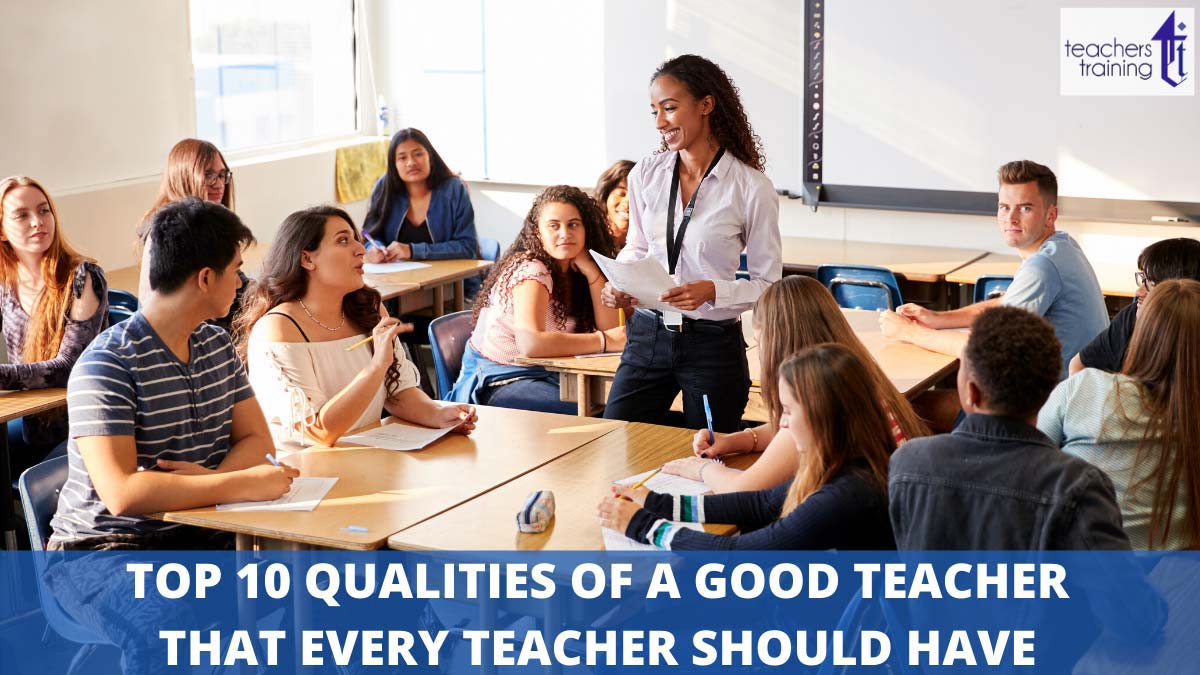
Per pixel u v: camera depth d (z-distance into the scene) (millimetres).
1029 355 2504
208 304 3559
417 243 8062
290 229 4191
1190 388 3176
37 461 5355
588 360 5445
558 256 5613
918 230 8844
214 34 8711
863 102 8742
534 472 3799
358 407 4074
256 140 9242
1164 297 3248
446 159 10273
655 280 4371
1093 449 3281
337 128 10141
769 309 3441
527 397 5637
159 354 3529
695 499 3324
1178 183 7992
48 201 5195
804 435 3045
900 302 7395
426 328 7875
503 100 9945
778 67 8961
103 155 7586
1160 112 7949
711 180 4625
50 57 7133
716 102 4578
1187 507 3207
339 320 4309
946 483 2566
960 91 8453
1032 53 8188
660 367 4699
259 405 3941
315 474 3773
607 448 4055
